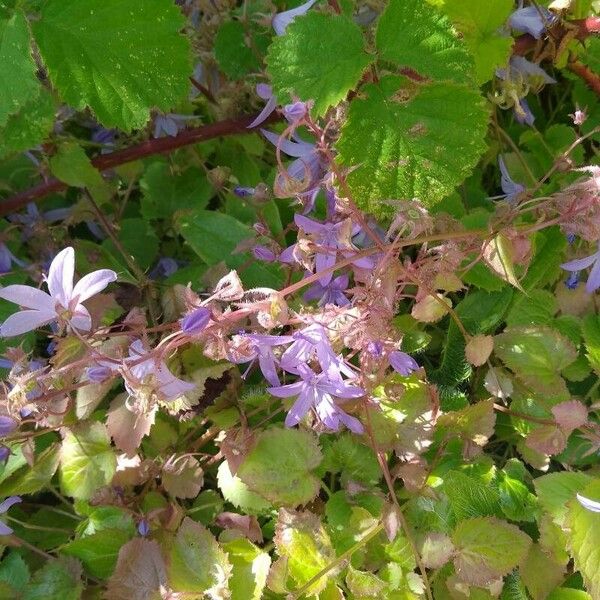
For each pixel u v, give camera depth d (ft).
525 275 0.93
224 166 1.09
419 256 0.80
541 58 0.95
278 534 0.79
